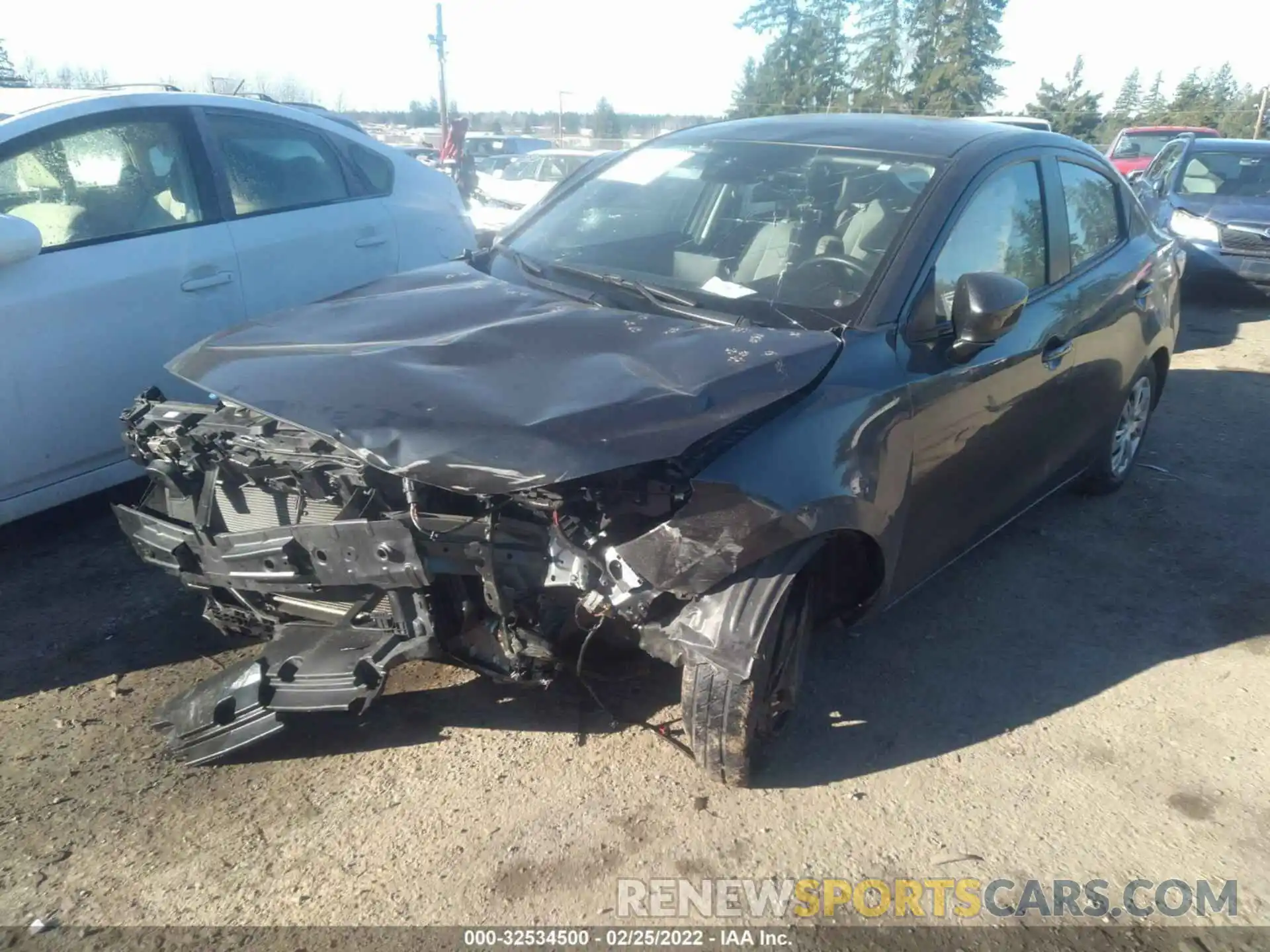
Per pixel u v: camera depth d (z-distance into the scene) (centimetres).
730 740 277
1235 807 299
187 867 261
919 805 294
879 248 337
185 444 298
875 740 324
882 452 298
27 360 389
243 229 476
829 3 4234
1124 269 469
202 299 451
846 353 304
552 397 261
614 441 246
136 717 321
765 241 354
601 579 256
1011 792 302
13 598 388
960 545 378
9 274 387
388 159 583
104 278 414
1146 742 329
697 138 425
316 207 520
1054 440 426
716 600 263
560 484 254
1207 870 274
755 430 272
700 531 253
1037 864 274
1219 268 1059
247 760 303
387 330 310
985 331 318
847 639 384
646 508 256
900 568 332
